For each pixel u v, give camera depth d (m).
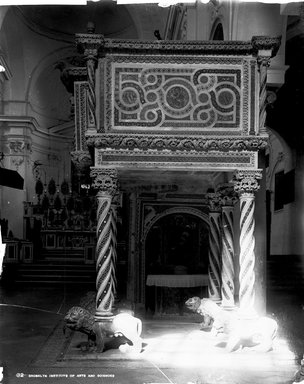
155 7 18.97
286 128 15.46
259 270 9.77
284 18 9.95
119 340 7.89
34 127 22.83
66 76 9.16
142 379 6.40
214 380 6.36
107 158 7.97
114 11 20.30
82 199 21.77
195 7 13.84
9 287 17.23
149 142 7.88
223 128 7.99
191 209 12.05
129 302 10.89
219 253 9.95
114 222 9.24
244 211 8.05
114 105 7.98
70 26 22.12
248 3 9.76
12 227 20.80
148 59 8.00
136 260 11.98
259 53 7.89
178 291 11.16
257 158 8.07
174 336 8.83
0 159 20.84
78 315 7.75
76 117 8.98
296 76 13.69
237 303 9.84
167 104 8.00
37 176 23.20
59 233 21.22
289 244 16.59
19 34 21.42
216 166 8.01
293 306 11.02
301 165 16.02
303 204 16.12
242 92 8.01
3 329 10.09
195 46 7.94
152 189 11.01
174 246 12.20
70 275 18.41
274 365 7.02
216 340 8.34
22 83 22.48
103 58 7.98
